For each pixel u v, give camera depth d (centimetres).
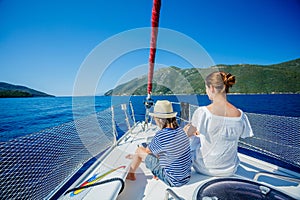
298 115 1666
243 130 203
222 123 189
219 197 150
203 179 208
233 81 194
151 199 185
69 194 174
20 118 2675
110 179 176
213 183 169
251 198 149
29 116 2803
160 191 196
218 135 195
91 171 217
